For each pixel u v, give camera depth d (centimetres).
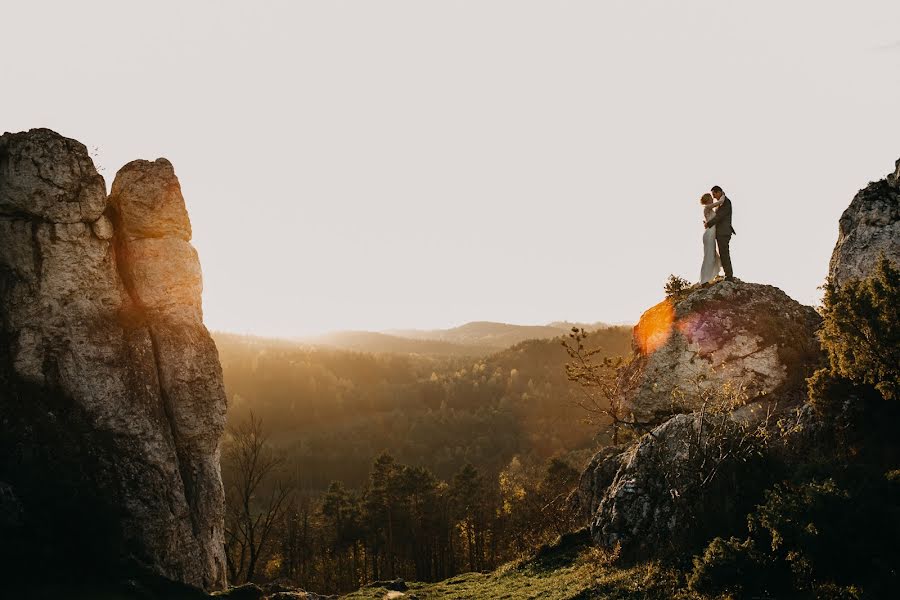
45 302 2481
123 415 2502
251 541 4212
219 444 2877
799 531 1361
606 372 3309
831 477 1439
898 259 2077
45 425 2373
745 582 1445
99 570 2150
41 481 2234
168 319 2755
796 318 2455
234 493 5588
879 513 1309
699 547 1742
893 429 1650
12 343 2438
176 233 2795
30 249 2486
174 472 2581
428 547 7012
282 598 2505
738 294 2516
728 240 2644
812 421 1873
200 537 2644
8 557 1955
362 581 6919
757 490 1761
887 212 2180
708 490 1831
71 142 2573
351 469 14388
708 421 2028
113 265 2673
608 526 2080
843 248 2256
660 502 1978
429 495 7150
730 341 2391
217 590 2673
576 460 11044
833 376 1797
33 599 1897
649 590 1700
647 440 2169
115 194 2786
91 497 2294
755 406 2247
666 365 2481
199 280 2877
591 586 1898
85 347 2500
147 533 2414
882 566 1227
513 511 6519
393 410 19538
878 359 1553
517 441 15262
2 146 2512
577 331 3594
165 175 2792
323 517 7744
